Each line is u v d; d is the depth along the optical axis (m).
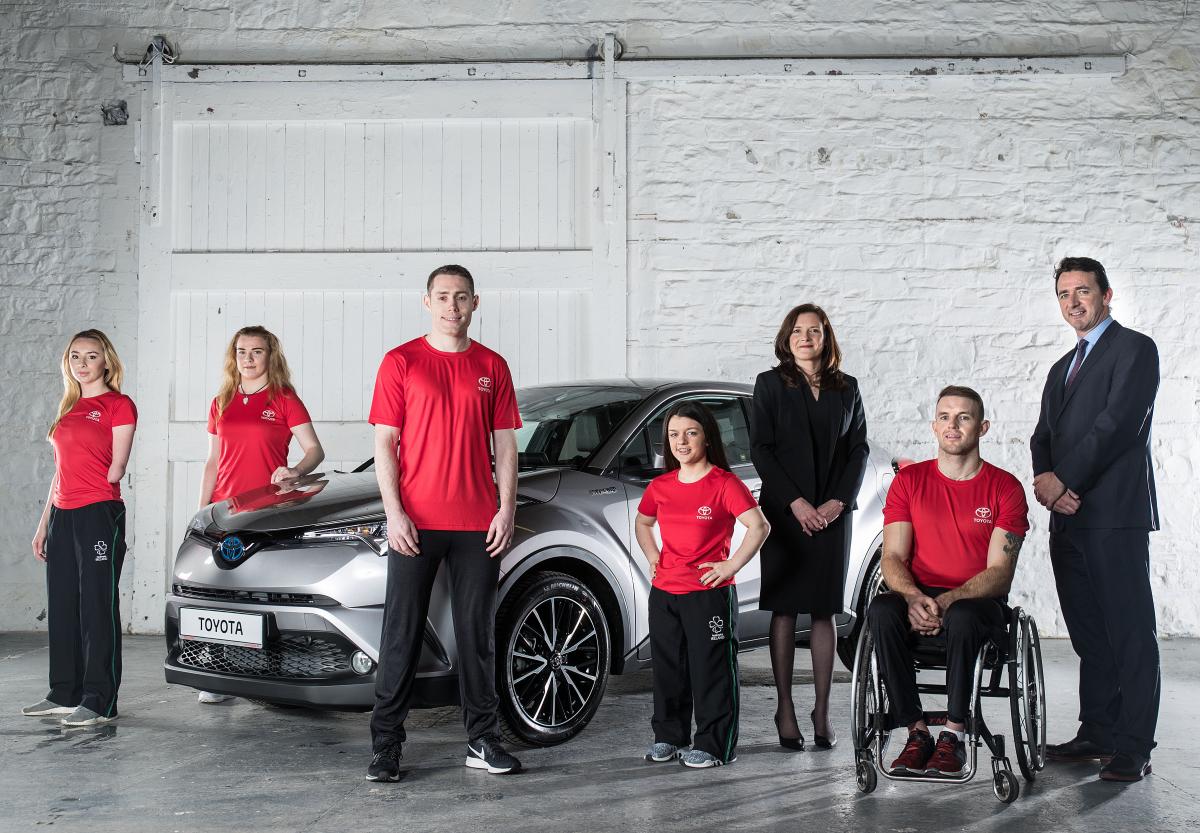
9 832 2.83
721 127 6.86
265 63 6.91
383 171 6.88
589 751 3.75
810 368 3.89
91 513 4.16
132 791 3.21
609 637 3.95
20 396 6.75
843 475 3.82
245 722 4.17
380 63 6.89
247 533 3.68
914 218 6.85
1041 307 6.81
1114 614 3.49
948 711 3.13
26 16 6.86
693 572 3.57
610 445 4.17
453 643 3.52
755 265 6.84
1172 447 6.73
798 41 6.92
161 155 6.84
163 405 6.76
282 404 4.62
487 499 3.42
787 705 3.82
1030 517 6.75
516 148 6.88
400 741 3.38
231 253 6.82
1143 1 6.88
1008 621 3.26
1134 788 3.32
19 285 6.79
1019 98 6.87
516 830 2.86
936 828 2.89
